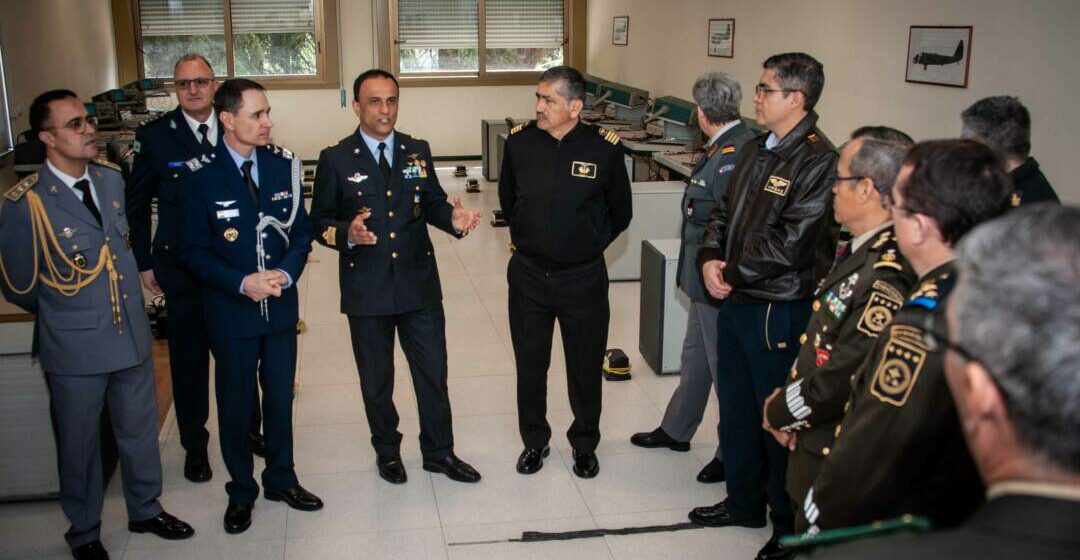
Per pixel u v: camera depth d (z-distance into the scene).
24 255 2.62
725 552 2.91
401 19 10.99
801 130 2.60
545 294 3.24
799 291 2.61
